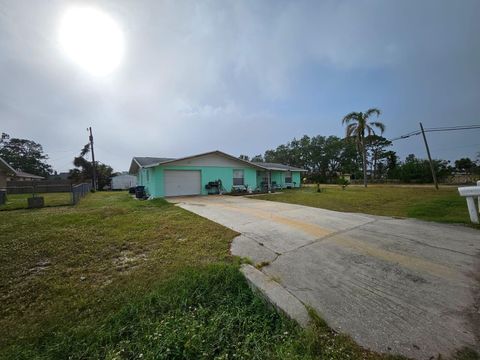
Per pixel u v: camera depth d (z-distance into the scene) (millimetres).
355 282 2705
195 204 9711
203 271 2918
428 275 2826
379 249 3771
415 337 1784
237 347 1757
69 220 6281
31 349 1744
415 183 29625
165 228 5340
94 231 5113
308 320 1987
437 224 5340
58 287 2699
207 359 1641
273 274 2953
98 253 3812
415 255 3473
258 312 2227
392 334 1825
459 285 2574
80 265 3355
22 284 2803
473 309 2127
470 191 5418
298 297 2396
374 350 1668
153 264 3324
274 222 5891
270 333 1935
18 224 5832
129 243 4293
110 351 1670
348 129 22328
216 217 6609
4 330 1978
